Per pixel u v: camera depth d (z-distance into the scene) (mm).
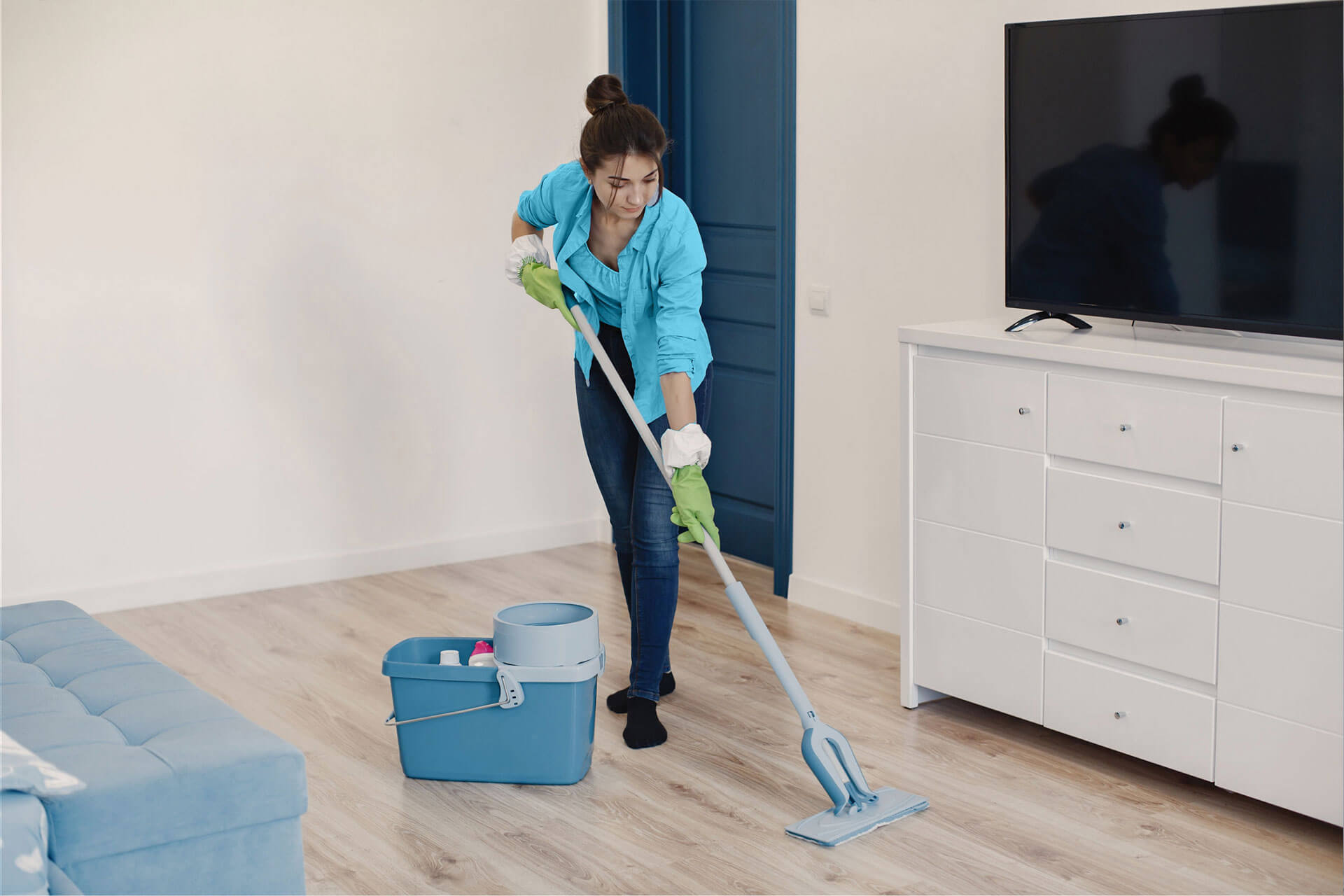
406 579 3916
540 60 4109
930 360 2652
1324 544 2057
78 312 3451
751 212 3869
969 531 2623
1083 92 2443
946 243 3070
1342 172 2105
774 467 3906
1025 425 2479
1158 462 2270
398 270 3928
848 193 3314
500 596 3727
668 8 4070
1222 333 2473
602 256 2586
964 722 2744
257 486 3773
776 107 3676
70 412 3471
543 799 2381
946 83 3018
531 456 4266
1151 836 2209
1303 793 2135
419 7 3859
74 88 3373
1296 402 2070
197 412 3652
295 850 1756
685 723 2740
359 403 3914
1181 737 2309
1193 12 2252
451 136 3969
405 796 2402
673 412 2432
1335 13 2074
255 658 3186
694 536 2365
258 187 3666
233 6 3564
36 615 2365
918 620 2762
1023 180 2582
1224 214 2273
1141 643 2344
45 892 1454
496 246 4102
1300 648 2109
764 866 2119
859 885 2051
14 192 3326
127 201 3482
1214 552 2209
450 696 2416
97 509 3539
